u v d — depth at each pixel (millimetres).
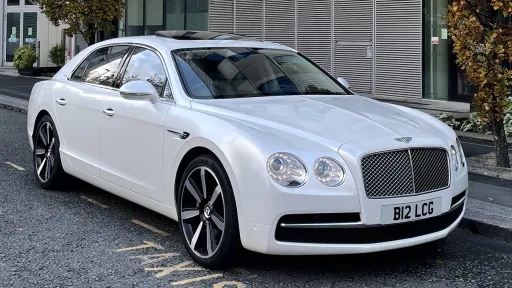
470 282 4074
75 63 6398
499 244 4980
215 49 5344
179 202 4402
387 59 14273
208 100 4637
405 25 13797
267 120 4160
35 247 4641
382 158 3830
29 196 6223
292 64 5609
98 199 6156
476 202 5902
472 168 7523
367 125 4184
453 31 7375
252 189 3752
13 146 9133
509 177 7012
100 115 5402
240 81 5012
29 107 6805
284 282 3986
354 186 3709
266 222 3701
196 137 4188
